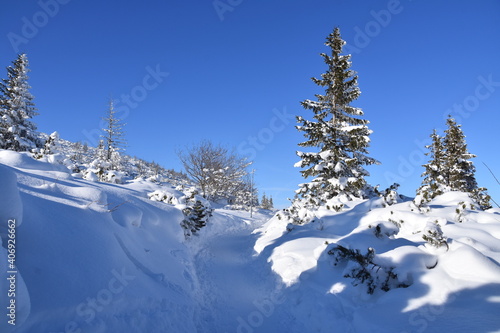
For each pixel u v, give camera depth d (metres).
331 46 17.16
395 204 9.64
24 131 27.83
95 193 5.71
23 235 3.06
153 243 6.50
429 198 10.34
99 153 38.00
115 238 4.61
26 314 2.30
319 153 15.48
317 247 6.84
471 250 4.19
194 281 6.27
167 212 8.99
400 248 4.92
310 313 4.73
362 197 15.28
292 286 5.89
